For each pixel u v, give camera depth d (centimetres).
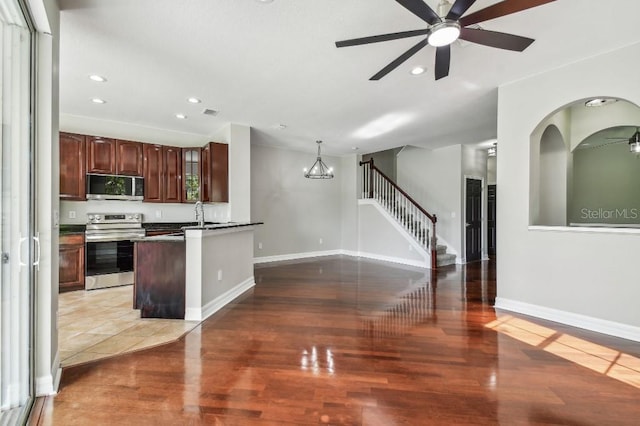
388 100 412
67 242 438
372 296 429
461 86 369
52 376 203
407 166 816
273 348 267
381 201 763
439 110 452
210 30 254
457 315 352
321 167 724
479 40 214
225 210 536
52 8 203
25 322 193
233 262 428
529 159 348
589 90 303
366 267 645
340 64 312
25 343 193
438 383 213
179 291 338
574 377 221
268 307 380
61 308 372
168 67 318
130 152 501
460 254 691
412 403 190
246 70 325
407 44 275
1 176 188
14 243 192
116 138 500
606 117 452
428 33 203
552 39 270
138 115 474
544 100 334
